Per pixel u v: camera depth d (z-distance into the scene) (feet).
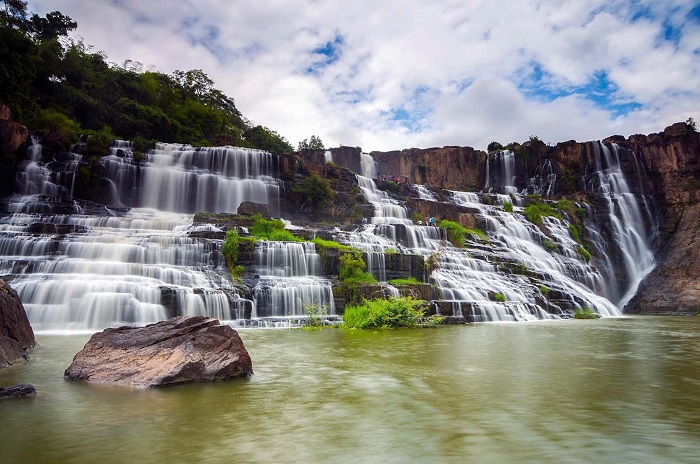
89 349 30.45
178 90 228.22
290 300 74.08
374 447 17.15
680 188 187.83
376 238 111.75
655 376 30.68
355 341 50.65
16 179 115.96
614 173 204.13
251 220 106.01
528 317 91.25
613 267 175.11
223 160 144.97
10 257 69.77
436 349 44.21
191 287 67.51
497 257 121.39
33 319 58.85
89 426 19.43
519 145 243.81
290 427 19.52
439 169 249.34
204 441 17.71
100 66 177.47
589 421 20.36
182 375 27.84
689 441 17.74
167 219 101.65
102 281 63.05
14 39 135.33
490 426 19.69
